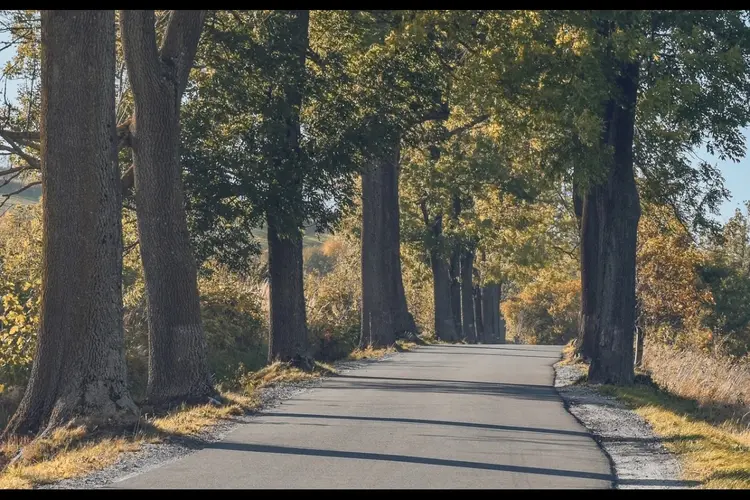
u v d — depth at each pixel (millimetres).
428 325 75500
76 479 10461
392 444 13039
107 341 15438
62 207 15375
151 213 18953
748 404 23016
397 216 45281
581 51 22688
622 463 11914
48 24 15445
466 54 27344
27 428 15086
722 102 23656
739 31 23625
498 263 62969
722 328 47938
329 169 25578
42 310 15469
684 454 12641
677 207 31594
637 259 36406
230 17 25797
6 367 22609
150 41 18766
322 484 9977
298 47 25734
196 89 25828
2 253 25500
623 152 25000
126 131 19141
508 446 12961
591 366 25172
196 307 19219
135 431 14016
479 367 30391
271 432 14383
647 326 35938
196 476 10500
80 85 15391
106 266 15547
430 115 34156
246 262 27250
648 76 24125
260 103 25281
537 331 88188
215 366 31516
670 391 24891
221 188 24516
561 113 22953
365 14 26641
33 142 23562
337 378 25406
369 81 26844
